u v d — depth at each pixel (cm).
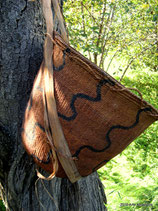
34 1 124
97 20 441
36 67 129
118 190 310
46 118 98
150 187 304
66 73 94
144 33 528
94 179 171
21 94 129
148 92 642
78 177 108
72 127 97
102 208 172
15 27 122
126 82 708
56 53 96
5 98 128
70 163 102
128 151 422
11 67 125
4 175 140
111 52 591
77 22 424
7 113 130
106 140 100
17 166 136
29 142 109
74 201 155
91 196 163
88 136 98
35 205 144
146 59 612
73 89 94
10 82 126
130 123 99
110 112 95
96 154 102
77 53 90
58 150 99
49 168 109
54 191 146
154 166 373
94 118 96
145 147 436
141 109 96
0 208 279
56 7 115
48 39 99
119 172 372
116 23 530
